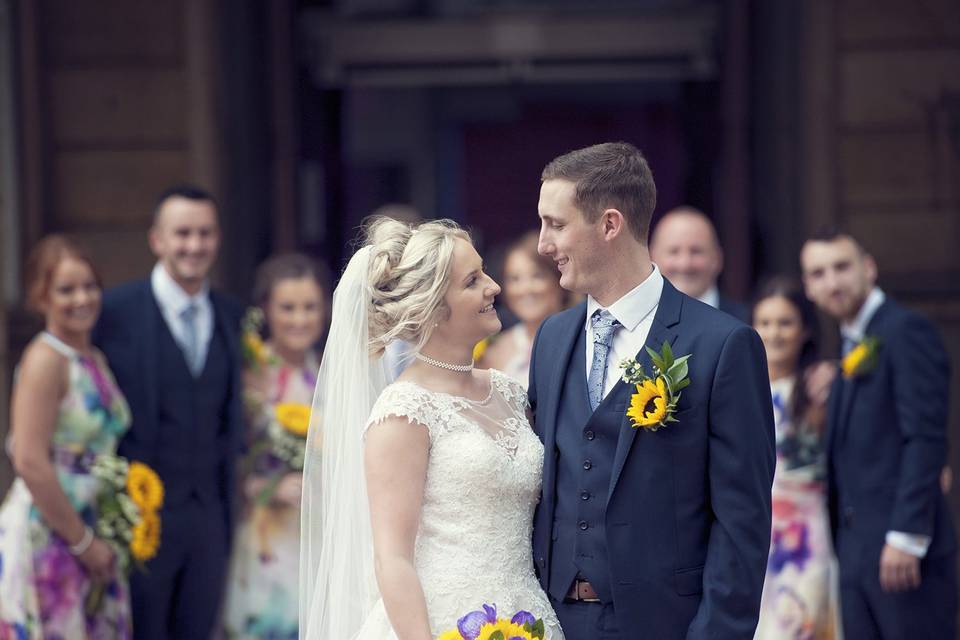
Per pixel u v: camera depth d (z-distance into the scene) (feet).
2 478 40.27
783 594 30.22
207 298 32.04
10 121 43.11
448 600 19.22
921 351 28.48
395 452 19.07
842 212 44.96
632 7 55.98
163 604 30.58
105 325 30.60
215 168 44.06
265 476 32.96
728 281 50.08
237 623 32.71
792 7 45.78
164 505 30.37
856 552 28.89
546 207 19.58
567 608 19.63
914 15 44.29
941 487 28.99
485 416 20.10
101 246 44.32
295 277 33.42
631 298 19.62
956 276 44.09
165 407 30.48
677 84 72.43
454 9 58.90
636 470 18.94
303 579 22.38
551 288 32.60
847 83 44.65
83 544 28.09
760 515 18.54
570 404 19.89
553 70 56.24
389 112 73.72
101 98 44.21
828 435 29.63
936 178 44.65
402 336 20.07
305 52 55.36
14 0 42.93
